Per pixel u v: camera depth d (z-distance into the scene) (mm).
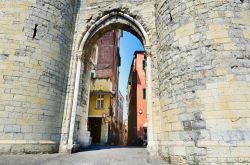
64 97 11258
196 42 7824
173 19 9031
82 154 9656
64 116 10984
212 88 7004
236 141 6242
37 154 8789
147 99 10656
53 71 10539
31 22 10148
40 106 9523
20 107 8875
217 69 7113
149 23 11875
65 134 10586
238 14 7777
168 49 9031
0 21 9695
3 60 9109
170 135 8016
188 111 7348
